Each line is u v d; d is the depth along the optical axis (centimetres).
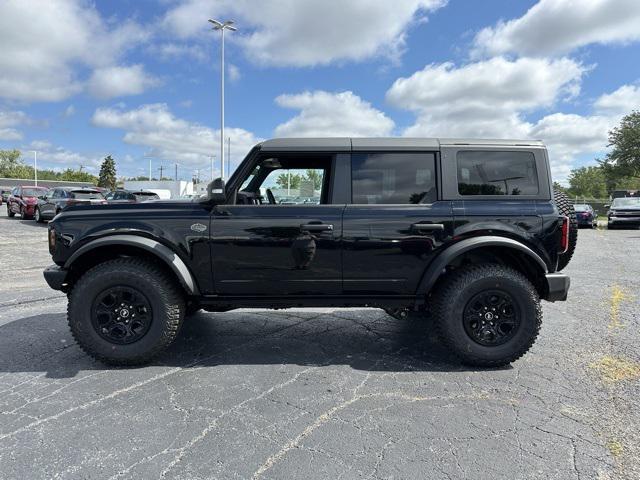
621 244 1400
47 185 7550
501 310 365
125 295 360
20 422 275
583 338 441
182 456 239
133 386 329
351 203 371
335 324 498
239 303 375
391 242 361
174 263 355
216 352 405
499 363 364
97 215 367
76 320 355
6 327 471
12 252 1064
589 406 298
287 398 311
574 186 7725
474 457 239
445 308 362
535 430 267
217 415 286
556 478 221
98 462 234
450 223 361
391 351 410
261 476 222
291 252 362
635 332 461
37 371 356
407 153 374
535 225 360
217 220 362
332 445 251
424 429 269
